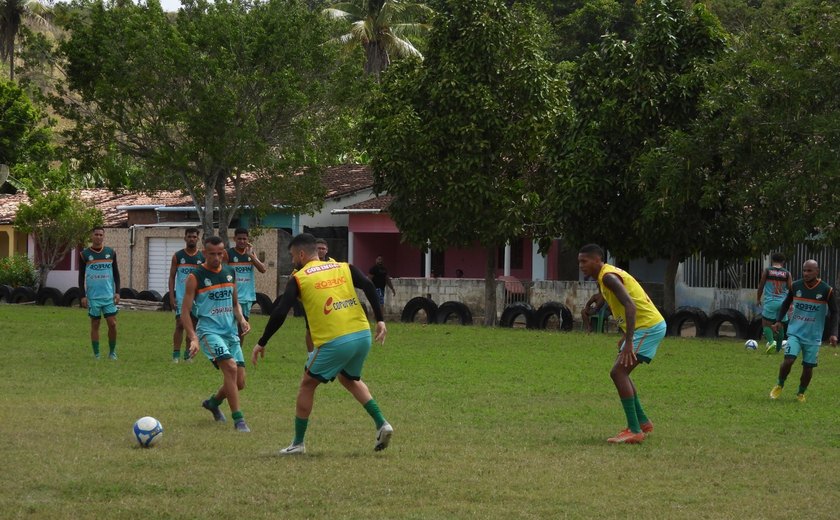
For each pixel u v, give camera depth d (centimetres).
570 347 2970
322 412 1698
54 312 4225
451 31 4084
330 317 1295
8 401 1764
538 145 4062
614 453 1355
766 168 3450
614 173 3750
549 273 5162
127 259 5728
